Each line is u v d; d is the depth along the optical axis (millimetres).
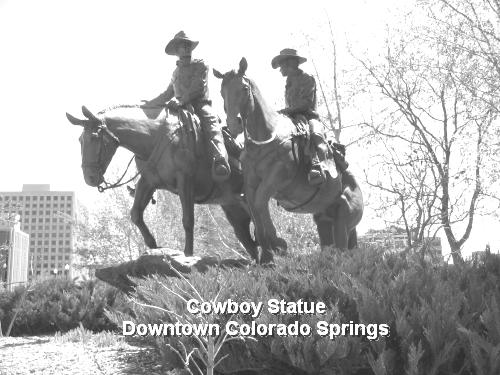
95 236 30109
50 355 6742
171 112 9414
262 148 8258
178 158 9062
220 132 9445
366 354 4168
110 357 6422
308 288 5105
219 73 8312
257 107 8336
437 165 15359
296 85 9195
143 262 8586
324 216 9344
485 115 15867
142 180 9695
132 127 9000
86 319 11008
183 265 8258
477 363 3725
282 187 8398
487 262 5605
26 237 59875
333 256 6070
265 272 5875
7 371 5934
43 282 12281
